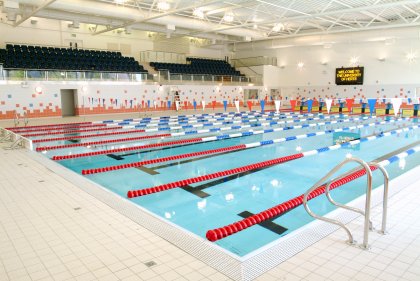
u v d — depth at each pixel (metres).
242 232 2.84
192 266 1.89
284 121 10.95
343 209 2.56
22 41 13.45
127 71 14.72
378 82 15.12
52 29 14.21
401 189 3.16
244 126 9.80
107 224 2.53
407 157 5.51
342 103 14.39
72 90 13.03
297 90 18.08
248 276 1.74
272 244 2.01
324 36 14.97
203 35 15.71
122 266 1.91
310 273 1.79
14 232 2.40
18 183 3.71
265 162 5.22
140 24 13.38
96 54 14.66
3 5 9.68
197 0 11.04
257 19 13.98
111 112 13.49
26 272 1.86
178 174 4.75
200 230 2.92
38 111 11.64
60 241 2.25
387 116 12.36
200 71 17.55
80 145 6.90
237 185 4.21
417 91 14.06
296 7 11.53
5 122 10.46
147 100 14.42
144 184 4.29
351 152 6.02
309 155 5.82
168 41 18.16
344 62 16.12
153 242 2.21
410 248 2.05
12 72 10.99
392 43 13.94
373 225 2.37
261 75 18.30
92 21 12.35
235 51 20.45
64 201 3.09
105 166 5.28
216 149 6.42
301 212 3.24
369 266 1.85
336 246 2.08
